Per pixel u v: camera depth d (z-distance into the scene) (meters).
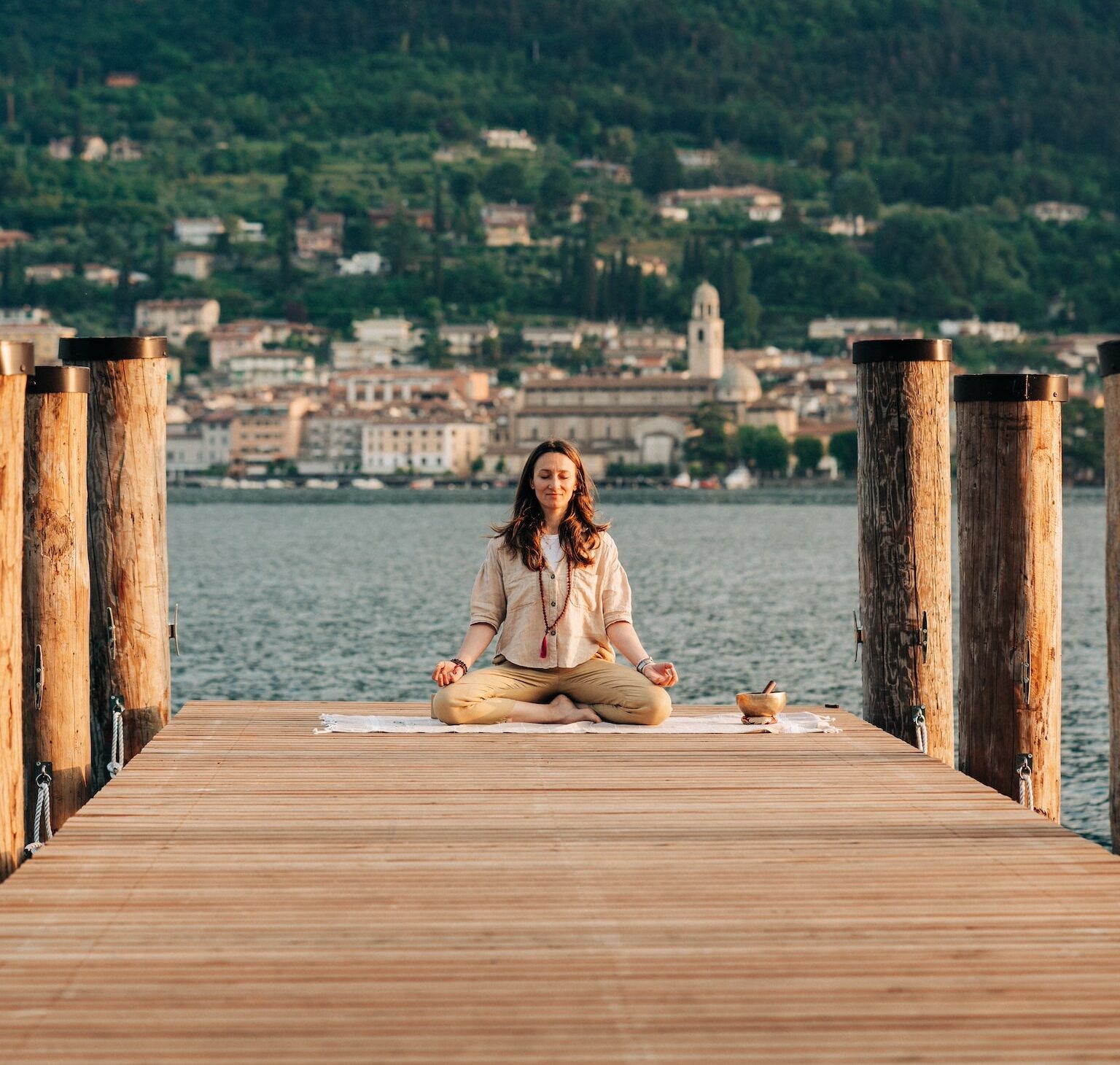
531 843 8.34
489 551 12.13
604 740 11.30
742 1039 5.75
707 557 104.00
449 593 73.94
